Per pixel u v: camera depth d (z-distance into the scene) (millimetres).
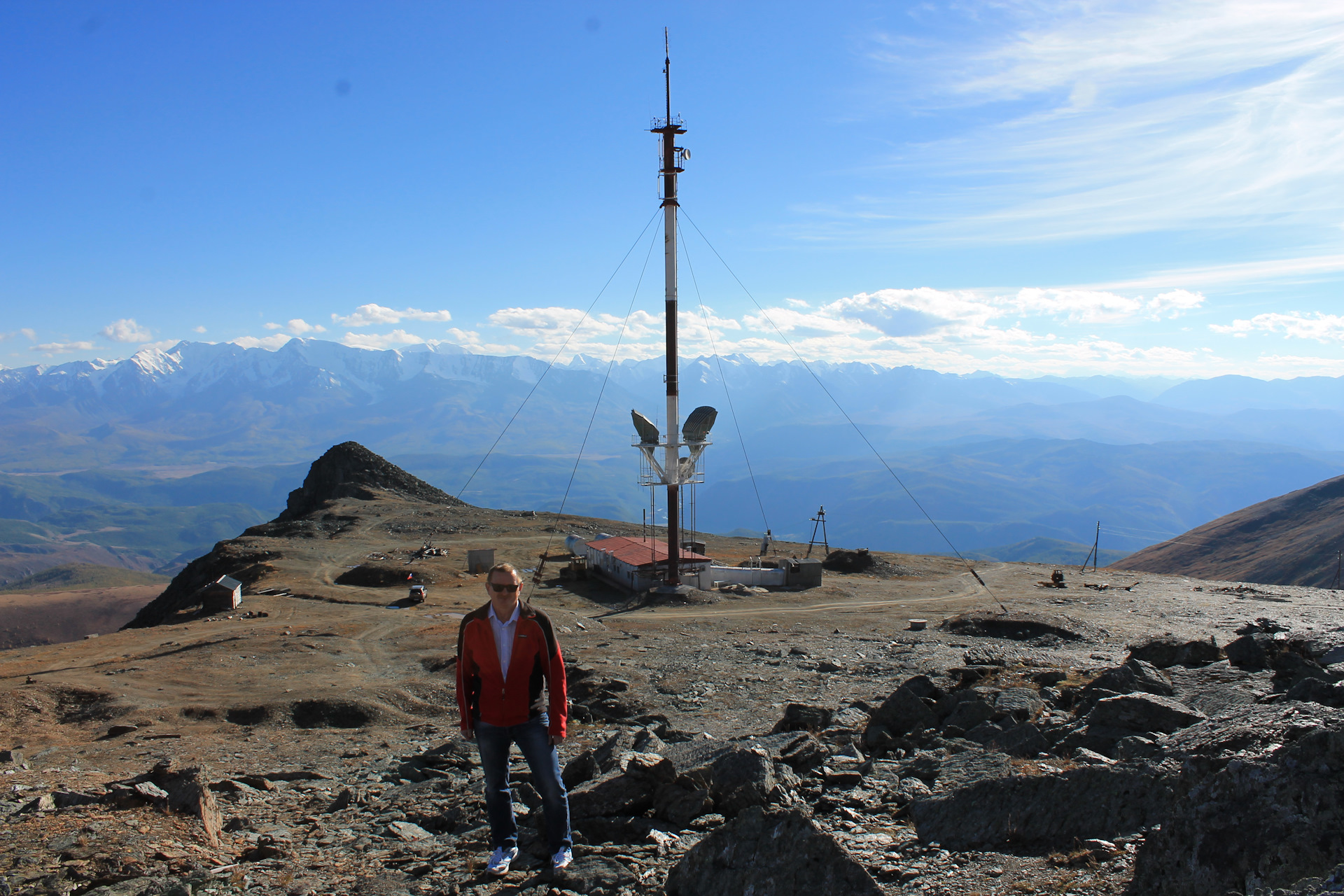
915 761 11805
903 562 81125
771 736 13680
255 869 8750
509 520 114125
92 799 10188
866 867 7684
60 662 42781
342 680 35625
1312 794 5754
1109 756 10477
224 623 53969
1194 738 9438
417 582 69875
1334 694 10688
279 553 87062
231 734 27297
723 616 49656
